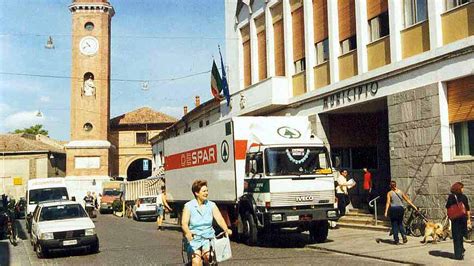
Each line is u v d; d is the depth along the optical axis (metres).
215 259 8.16
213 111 36.44
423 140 16.61
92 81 60.88
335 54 21.75
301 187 15.49
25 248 19.03
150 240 19.66
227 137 17.39
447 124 15.91
